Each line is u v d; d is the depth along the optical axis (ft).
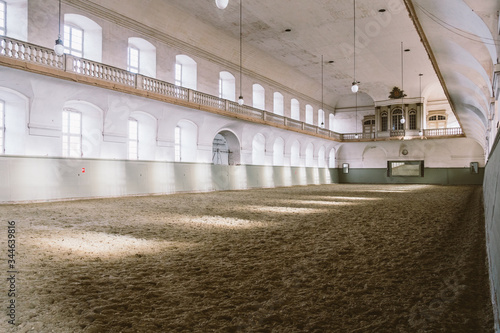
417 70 100.01
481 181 115.75
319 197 59.67
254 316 10.52
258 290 12.82
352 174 137.18
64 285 13.21
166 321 10.12
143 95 56.95
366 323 10.03
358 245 20.52
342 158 138.82
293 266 16.03
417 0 31.55
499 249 10.86
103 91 53.36
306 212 37.42
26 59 42.52
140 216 33.24
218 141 93.97
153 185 63.93
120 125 58.49
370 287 13.11
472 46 41.01
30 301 11.53
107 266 15.94
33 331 9.42
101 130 55.57
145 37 62.49
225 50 79.56
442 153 121.60
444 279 14.03
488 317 10.33
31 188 46.03
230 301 11.72
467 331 9.48
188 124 73.26
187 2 62.23
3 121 46.57
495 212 14.89
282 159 105.09
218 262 16.75
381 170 131.95
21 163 45.11
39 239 21.68
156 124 64.18
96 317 10.30
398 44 81.51
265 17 68.33
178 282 13.70
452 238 22.44
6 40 40.83
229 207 42.42
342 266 16.01
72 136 54.70
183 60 72.23
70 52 53.52
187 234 24.22
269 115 91.76
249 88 89.04
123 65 58.80
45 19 48.01
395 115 120.67
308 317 10.46
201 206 43.32
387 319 10.30
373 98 123.44
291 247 20.08
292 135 106.93
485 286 13.12
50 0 48.57
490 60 42.98
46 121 48.01
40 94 46.39
